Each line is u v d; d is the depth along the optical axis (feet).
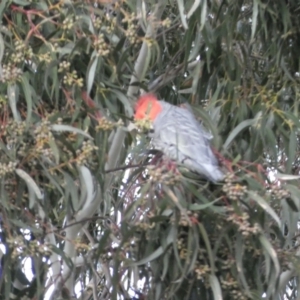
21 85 19.94
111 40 21.63
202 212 20.13
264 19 24.38
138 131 21.40
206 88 24.81
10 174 19.61
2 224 20.36
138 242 21.24
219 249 21.09
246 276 21.62
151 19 22.34
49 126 19.26
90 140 19.85
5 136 19.66
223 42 24.20
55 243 23.52
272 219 22.07
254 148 22.85
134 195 23.63
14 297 21.40
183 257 20.58
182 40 24.48
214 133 21.75
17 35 20.70
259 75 25.72
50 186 20.54
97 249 22.00
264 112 23.02
